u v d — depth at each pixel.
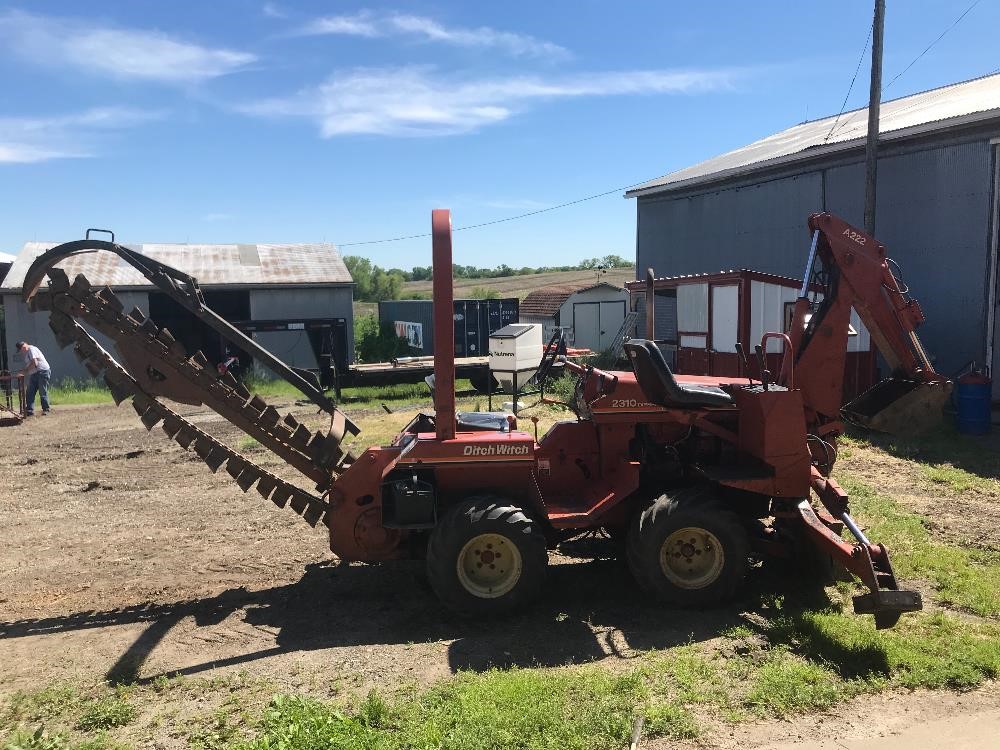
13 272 23.28
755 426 5.48
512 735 3.59
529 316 31.75
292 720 3.61
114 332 5.55
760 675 4.23
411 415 14.98
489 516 5.06
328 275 26.64
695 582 5.25
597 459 6.06
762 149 21.42
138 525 7.77
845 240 6.62
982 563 6.13
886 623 4.60
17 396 20.44
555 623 5.10
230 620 5.31
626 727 3.69
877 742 3.64
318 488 5.81
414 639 4.91
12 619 5.39
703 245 21.03
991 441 11.28
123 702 4.07
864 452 10.41
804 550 5.77
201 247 28.38
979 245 13.59
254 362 23.89
